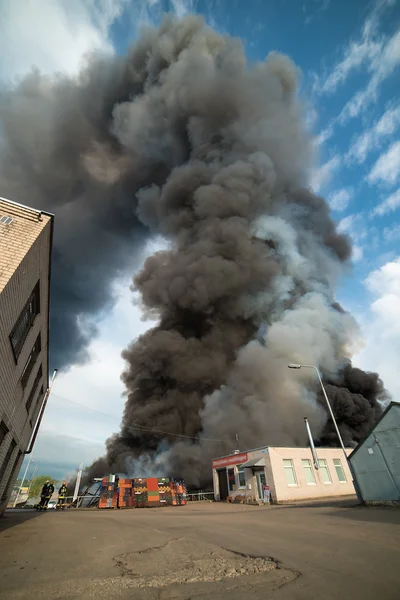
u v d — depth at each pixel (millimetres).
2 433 9070
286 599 3184
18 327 8195
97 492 28797
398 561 4352
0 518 11688
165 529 8789
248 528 8391
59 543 6559
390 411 12047
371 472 12180
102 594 3447
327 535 6609
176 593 3467
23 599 3275
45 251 8406
